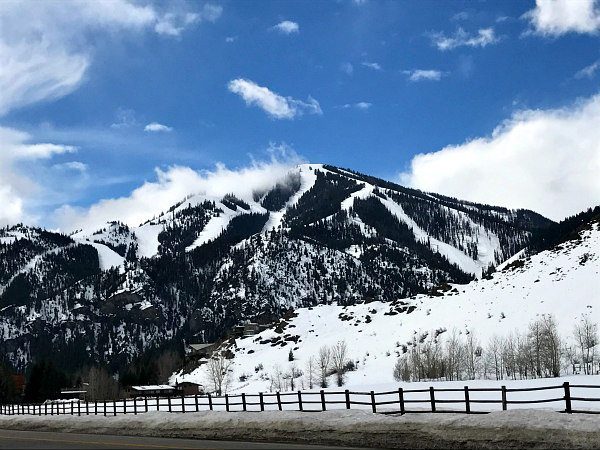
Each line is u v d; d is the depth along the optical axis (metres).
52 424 46.75
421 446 23.91
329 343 137.25
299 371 119.38
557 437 21.22
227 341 175.88
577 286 116.94
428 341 117.69
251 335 170.38
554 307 113.12
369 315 152.50
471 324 120.75
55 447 28.64
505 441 22.14
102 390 143.25
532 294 123.81
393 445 24.70
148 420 38.97
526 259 155.38
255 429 31.19
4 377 160.25
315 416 30.84
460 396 53.97
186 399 94.19
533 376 89.38
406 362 101.75
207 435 32.16
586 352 92.81
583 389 52.22
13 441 34.16
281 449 24.00
